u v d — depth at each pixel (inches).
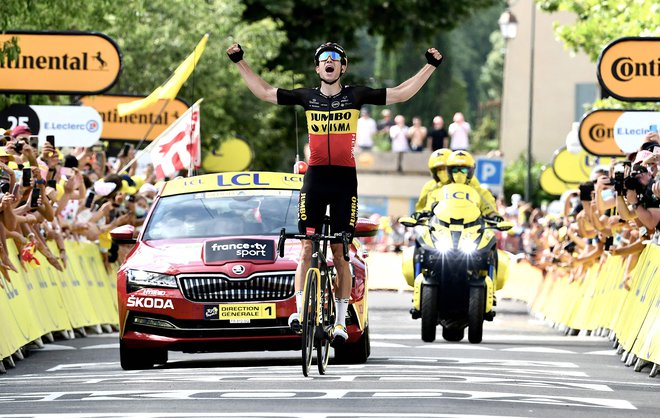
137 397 1016.9
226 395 1014.4
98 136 2068.2
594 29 3011.8
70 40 2041.1
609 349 1678.2
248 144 3393.2
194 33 3292.3
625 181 1499.8
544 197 5383.9
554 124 5999.0
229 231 1385.3
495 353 1537.9
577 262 2117.4
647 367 1427.2
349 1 4699.8
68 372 1348.4
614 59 1927.9
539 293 2682.1
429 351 1550.2
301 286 1160.8
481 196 1807.3
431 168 1814.7
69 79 2042.3
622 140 2026.3
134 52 3223.4
